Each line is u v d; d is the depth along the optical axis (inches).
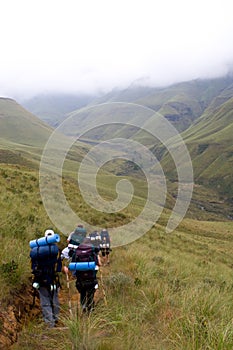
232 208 6540.4
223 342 186.9
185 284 388.5
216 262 860.6
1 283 237.6
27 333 206.2
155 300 275.3
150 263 444.1
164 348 189.8
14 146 4648.1
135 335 199.2
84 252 245.0
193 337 191.9
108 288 297.1
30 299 254.8
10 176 824.9
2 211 436.8
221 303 269.3
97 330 202.7
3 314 214.4
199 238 1630.2
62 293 293.1
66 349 184.2
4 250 290.8
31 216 461.4
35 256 232.1
